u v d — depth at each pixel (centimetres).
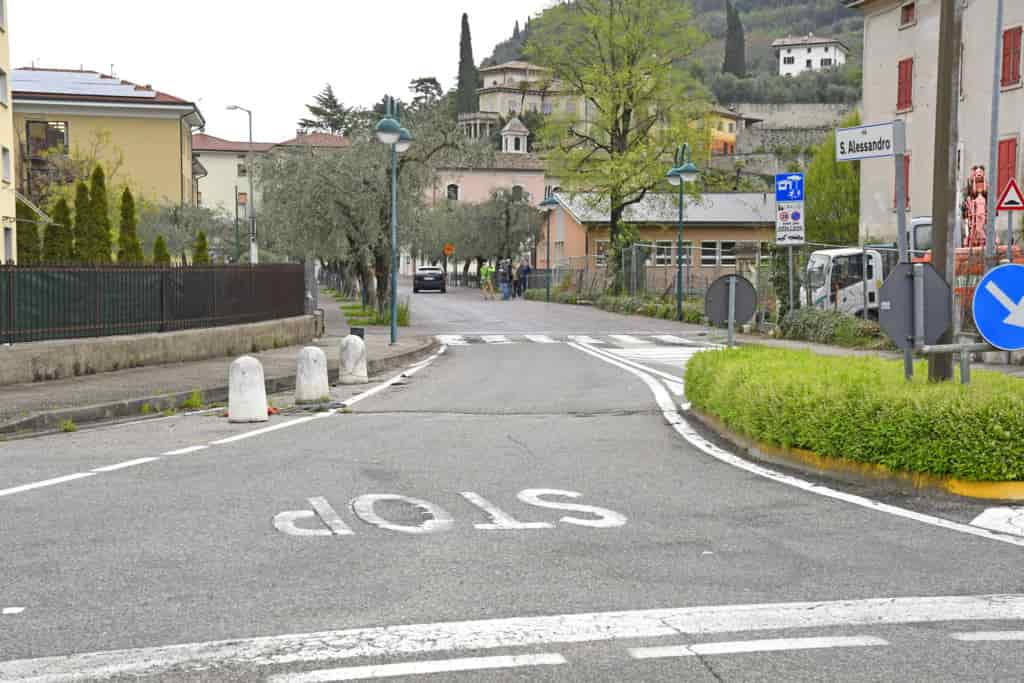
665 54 4744
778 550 616
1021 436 741
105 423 1305
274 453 995
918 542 631
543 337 3042
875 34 3988
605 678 413
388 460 948
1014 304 832
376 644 454
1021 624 477
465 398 1516
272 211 3897
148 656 441
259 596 527
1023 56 3138
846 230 4947
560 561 592
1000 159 3228
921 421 764
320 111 12538
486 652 443
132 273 1883
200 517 709
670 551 614
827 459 865
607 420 1252
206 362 1989
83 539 648
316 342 2636
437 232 3962
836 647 447
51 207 4838
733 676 414
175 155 6494
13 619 493
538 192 12038
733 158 10462
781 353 1257
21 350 1582
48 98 6247
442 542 637
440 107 3778
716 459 954
